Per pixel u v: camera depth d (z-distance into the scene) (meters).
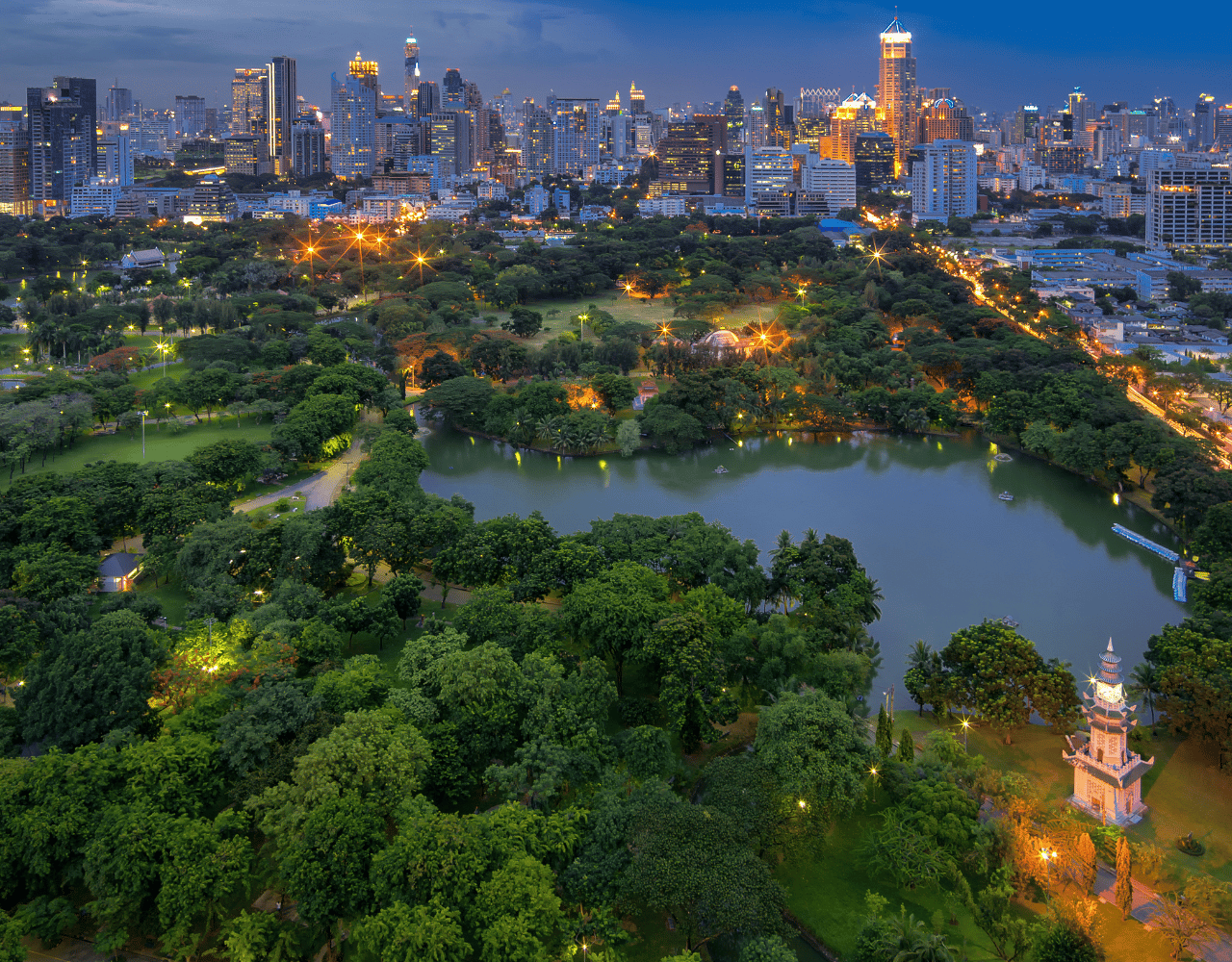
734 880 123.06
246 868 127.38
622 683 190.50
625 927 130.62
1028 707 170.75
